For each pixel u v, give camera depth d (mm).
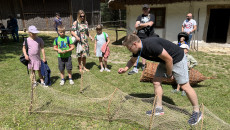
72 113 3523
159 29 11609
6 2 17859
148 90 4637
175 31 11258
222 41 13148
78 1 18422
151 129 2971
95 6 22188
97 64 7031
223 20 15570
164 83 5012
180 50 2992
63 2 17266
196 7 10539
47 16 17828
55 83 5051
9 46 10500
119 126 3197
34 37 4402
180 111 3156
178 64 2971
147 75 4934
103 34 5898
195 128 2854
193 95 3023
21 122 3264
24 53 4414
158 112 3109
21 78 5371
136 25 5672
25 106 3766
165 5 11055
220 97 4246
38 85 4273
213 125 2857
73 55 8609
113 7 14805
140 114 3215
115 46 11273
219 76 5754
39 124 3229
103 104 3697
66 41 4695
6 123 3229
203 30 10805
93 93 4340
